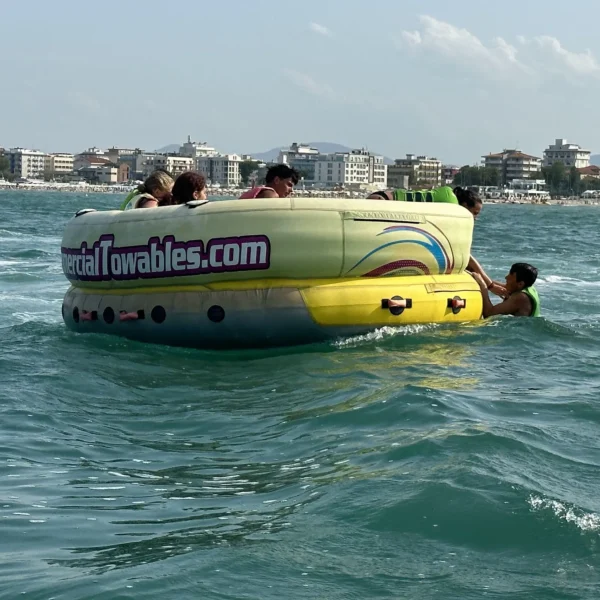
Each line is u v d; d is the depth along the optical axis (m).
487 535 4.45
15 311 12.77
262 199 9.11
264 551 4.31
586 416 6.81
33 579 4.06
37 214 53.97
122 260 9.50
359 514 4.73
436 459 5.50
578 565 4.15
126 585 3.95
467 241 10.05
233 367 8.55
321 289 9.08
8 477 5.57
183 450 6.13
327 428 6.45
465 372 8.21
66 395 7.53
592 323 11.55
